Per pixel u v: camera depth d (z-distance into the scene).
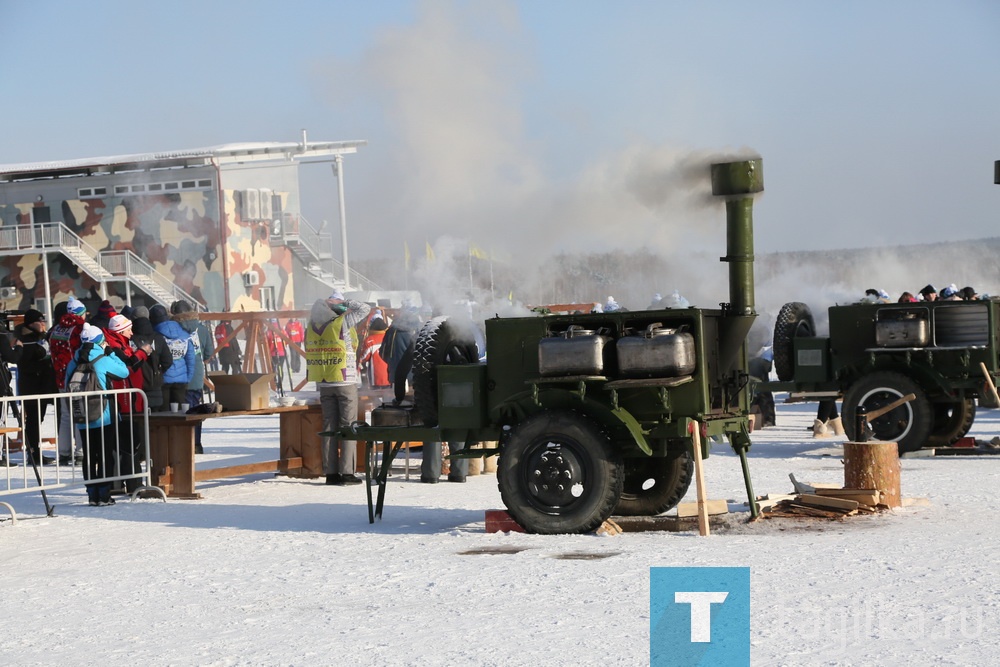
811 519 10.78
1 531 11.62
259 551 9.97
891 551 8.89
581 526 10.09
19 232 48.62
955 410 17.14
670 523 10.84
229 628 7.16
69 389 13.41
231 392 14.68
